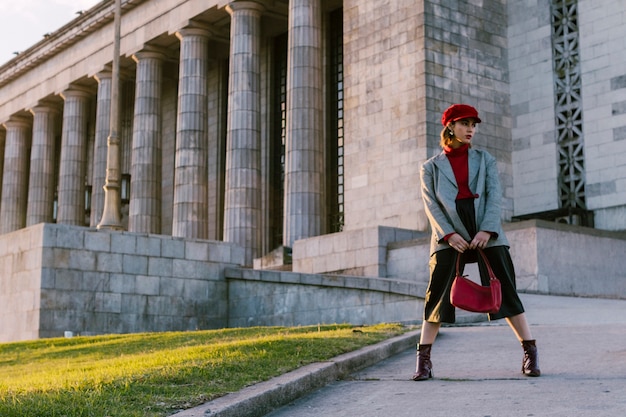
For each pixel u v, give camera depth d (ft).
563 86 116.16
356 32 123.24
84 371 35.70
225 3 138.21
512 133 120.88
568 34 116.47
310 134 124.26
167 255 88.43
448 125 27.58
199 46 146.82
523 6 121.60
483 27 120.26
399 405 24.89
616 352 32.63
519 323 28.04
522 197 118.42
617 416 21.29
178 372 28.96
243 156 131.75
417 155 111.65
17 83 197.77
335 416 24.30
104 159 164.76
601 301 78.95
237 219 130.11
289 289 85.76
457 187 27.14
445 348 38.45
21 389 27.48
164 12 151.84
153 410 23.56
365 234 103.09
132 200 153.69
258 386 26.73
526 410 22.77
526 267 88.43
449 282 27.30
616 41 110.93
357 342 37.11
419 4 114.42
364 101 120.37
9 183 199.52
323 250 108.58
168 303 87.71
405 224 111.65
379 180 116.37
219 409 23.24
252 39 136.15
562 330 42.11
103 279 84.23
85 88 180.04
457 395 25.61
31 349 62.44
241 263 93.45
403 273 99.55
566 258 90.68
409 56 114.83
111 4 161.68
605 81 111.45
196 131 143.23
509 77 122.21
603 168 110.11
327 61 144.66
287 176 124.47
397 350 37.65
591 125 112.16
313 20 128.06
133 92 184.55
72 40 175.63
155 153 155.33
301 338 38.42
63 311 81.56
